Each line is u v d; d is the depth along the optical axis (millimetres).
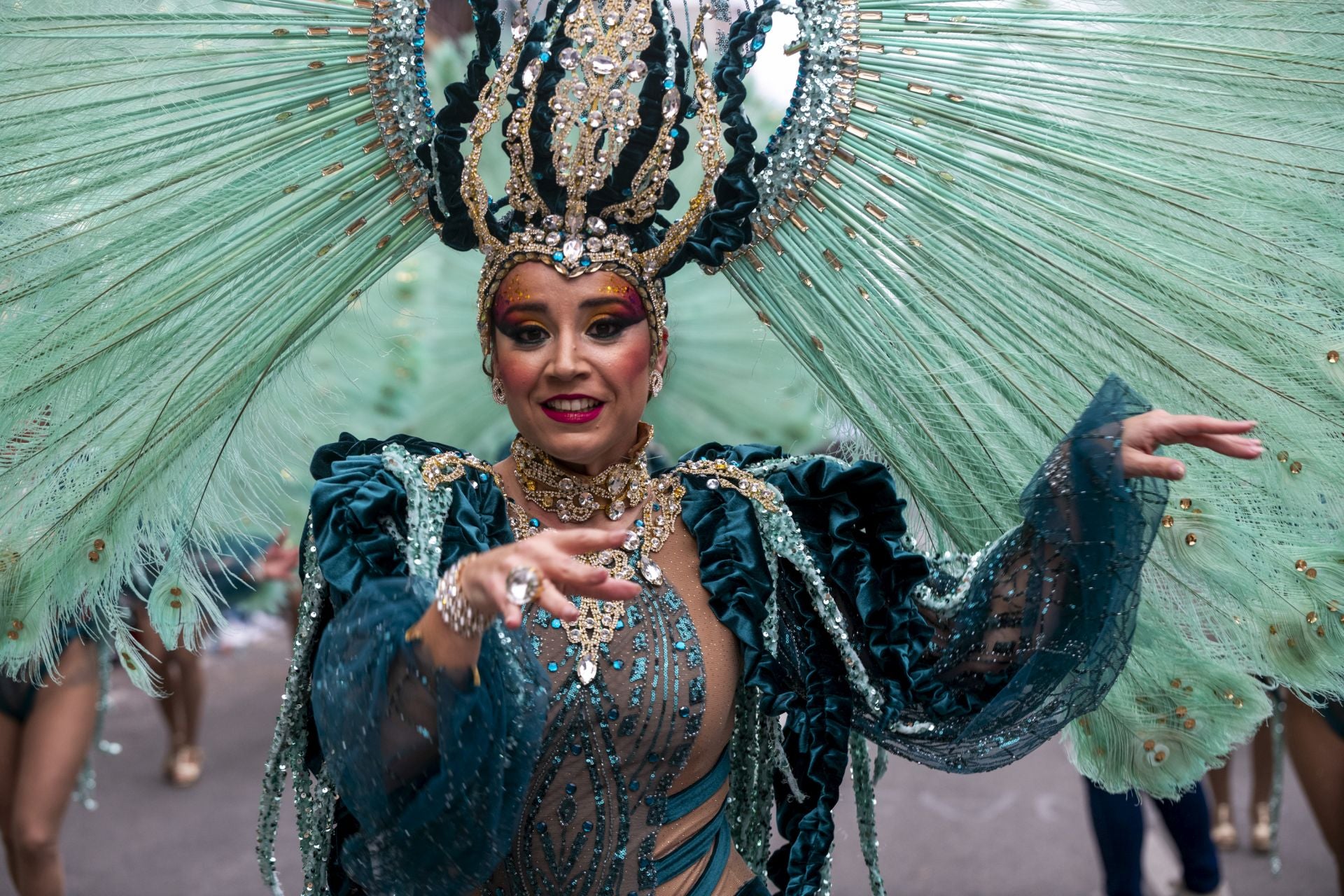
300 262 2096
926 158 2086
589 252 1870
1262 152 2055
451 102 1959
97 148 2027
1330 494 2082
